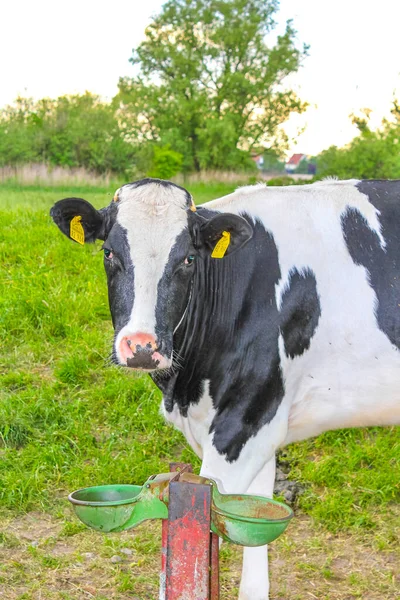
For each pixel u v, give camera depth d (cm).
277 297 352
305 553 423
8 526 439
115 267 321
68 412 567
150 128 4053
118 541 427
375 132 3300
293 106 4269
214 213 363
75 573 395
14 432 536
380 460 512
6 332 705
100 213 336
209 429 354
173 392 357
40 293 759
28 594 373
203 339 347
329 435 549
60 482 488
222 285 350
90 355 655
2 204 1436
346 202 377
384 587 389
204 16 4141
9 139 2792
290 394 358
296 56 4194
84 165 2930
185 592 243
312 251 362
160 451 531
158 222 321
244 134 4162
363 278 361
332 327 357
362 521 447
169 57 4097
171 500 242
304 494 480
